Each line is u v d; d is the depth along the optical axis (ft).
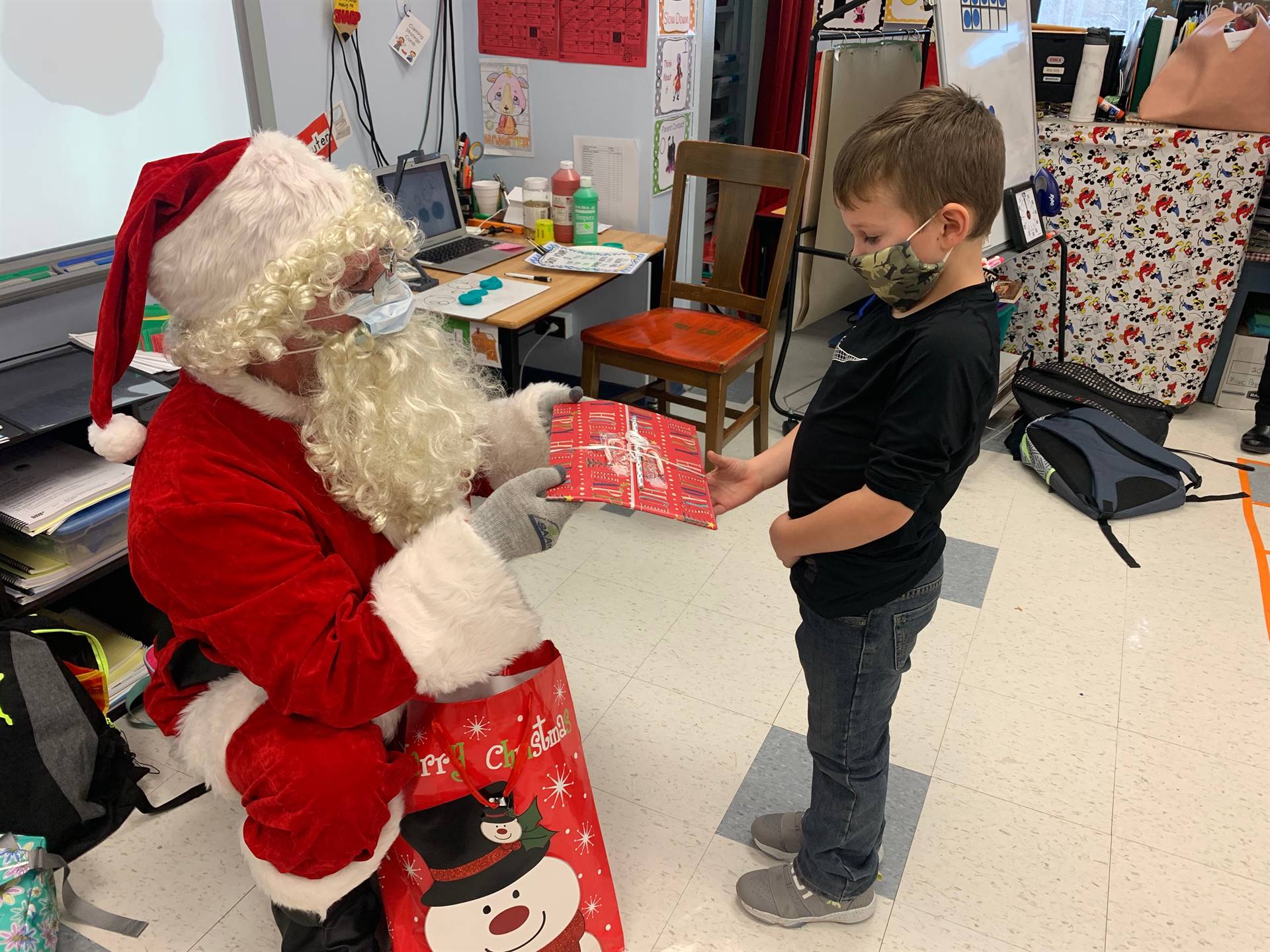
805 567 4.28
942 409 3.51
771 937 5.00
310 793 3.80
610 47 9.70
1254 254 10.73
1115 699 6.75
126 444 4.14
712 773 6.04
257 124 7.75
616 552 8.37
